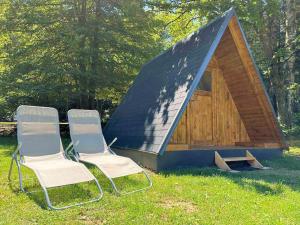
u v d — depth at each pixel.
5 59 16.02
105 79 15.77
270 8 18.14
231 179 6.52
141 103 10.52
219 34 8.38
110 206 4.58
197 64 8.26
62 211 4.36
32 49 15.76
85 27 15.43
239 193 5.39
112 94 18.03
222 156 8.74
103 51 16.14
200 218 4.14
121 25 16.36
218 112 10.23
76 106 17.00
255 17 17.58
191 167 8.08
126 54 16.47
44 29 16.28
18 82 14.88
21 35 16.50
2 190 5.45
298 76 24.25
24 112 6.28
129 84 16.67
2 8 15.88
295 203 4.88
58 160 5.95
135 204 4.64
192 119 9.56
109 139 11.14
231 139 10.46
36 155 6.02
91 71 15.48
